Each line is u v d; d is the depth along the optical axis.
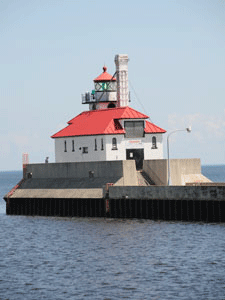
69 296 93.25
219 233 135.75
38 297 93.25
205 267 107.56
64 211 179.25
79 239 141.00
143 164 181.00
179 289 94.88
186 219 150.88
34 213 189.75
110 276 103.88
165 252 121.25
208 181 177.38
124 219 162.50
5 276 106.62
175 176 175.00
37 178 196.88
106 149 186.12
